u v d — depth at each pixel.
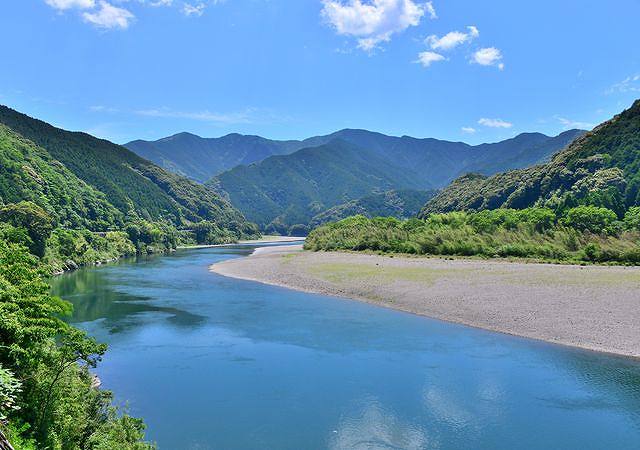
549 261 61.72
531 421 20.38
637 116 112.44
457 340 31.75
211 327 36.62
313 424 20.62
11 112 171.88
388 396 23.25
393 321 37.41
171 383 25.38
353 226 109.12
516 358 27.92
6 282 18.44
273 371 26.94
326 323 37.19
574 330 31.52
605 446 18.33
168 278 65.88
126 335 34.56
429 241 78.25
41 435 14.09
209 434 19.86
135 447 16.12
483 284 45.53
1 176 103.62
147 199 181.12
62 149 166.62
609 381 24.23
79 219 120.75
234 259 93.94
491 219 88.56
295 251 108.31
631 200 93.19
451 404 22.19
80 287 57.53
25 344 16.16
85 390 17.78
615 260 59.00
